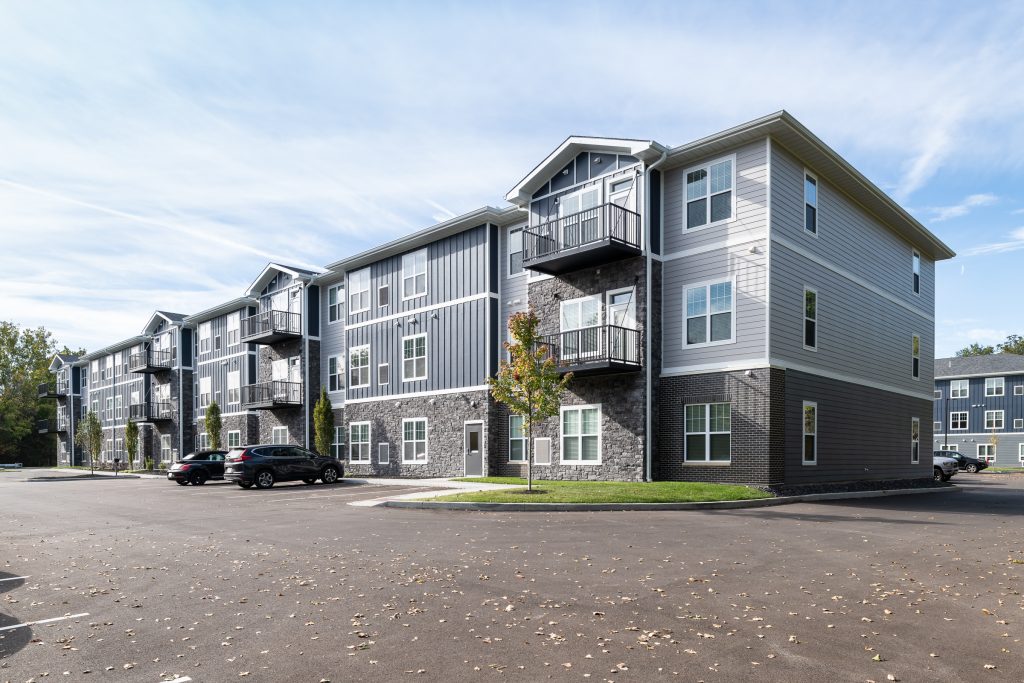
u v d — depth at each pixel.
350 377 32.22
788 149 19.81
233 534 12.33
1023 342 85.94
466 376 26.41
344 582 8.10
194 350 48.81
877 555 9.59
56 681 5.12
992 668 5.20
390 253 30.20
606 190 21.67
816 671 5.14
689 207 20.48
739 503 15.75
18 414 78.12
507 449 25.12
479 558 9.41
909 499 19.48
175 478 29.41
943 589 7.62
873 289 24.41
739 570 8.55
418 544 10.66
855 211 23.55
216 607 7.12
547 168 23.16
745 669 5.18
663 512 14.65
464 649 5.68
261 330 38.03
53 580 8.66
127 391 58.25
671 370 20.31
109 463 60.75
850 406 22.22
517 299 25.50
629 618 6.50
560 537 11.15
